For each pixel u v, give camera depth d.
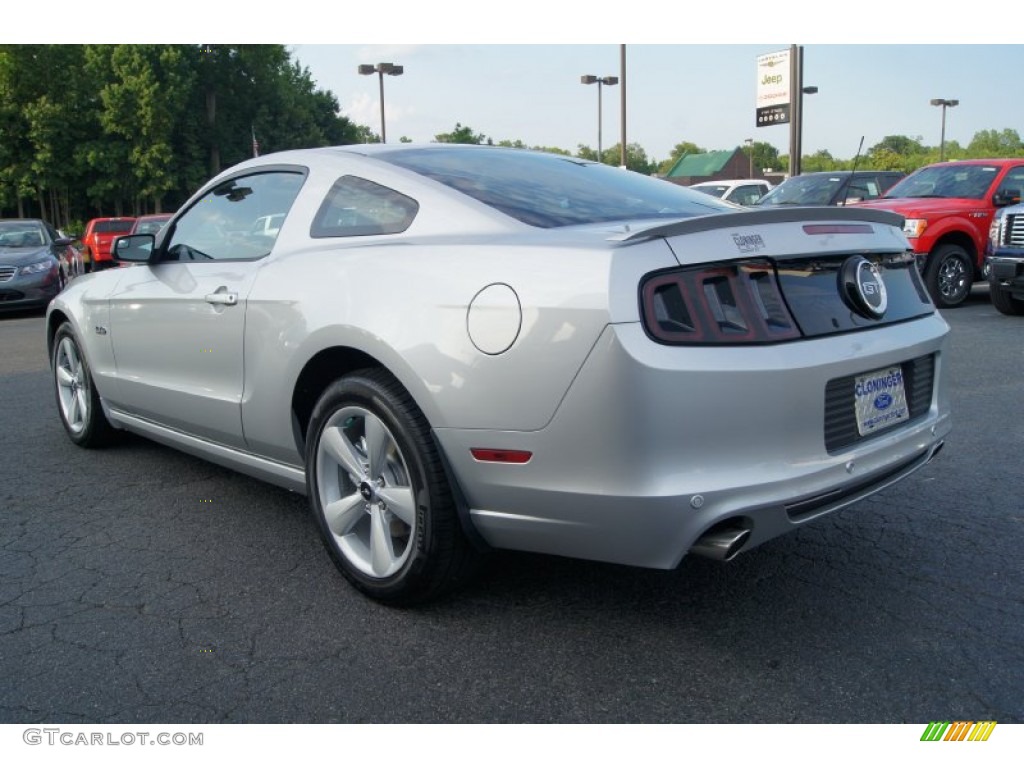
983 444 4.95
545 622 2.97
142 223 21.78
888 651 2.74
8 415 6.16
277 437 3.49
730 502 2.47
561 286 2.51
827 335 2.71
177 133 53.00
